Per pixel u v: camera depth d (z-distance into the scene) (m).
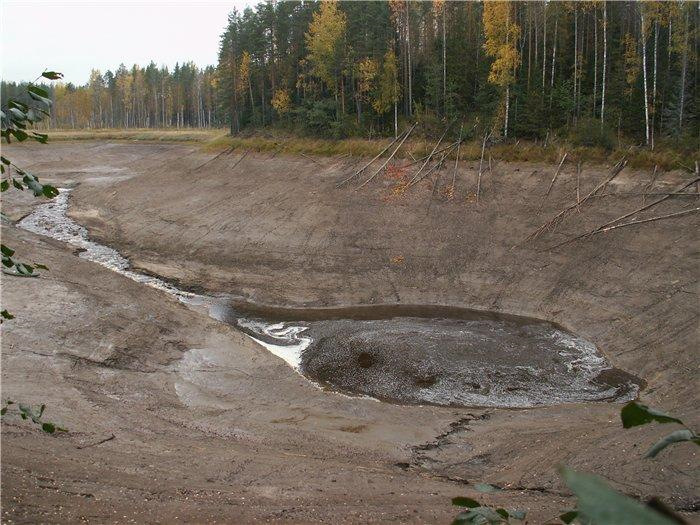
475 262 23.95
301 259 25.56
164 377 14.76
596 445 11.38
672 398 14.64
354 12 42.06
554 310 20.72
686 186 24.34
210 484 8.87
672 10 30.39
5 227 27.58
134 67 109.56
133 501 7.68
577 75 34.06
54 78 2.99
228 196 32.69
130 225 31.50
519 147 30.80
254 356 16.56
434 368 16.66
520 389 15.64
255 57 47.41
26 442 9.63
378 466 11.38
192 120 106.44
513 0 38.34
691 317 17.95
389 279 23.67
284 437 12.42
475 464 11.76
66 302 17.47
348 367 16.86
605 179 26.45
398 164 31.97
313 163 34.53
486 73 36.78
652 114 31.25
